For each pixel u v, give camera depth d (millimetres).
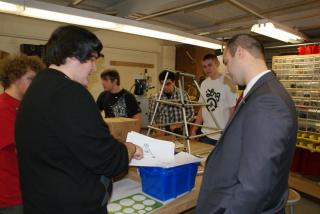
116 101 3084
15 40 4023
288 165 1050
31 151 915
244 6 2885
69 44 949
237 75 1188
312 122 3199
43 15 1917
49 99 894
